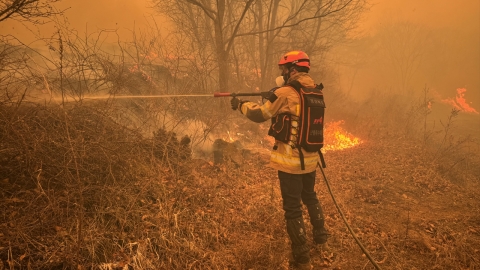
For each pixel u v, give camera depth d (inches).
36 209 110.9
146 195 139.2
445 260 129.1
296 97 118.6
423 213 173.2
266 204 157.5
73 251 101.6
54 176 123.8
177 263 109.6
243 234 133.8
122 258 106.4
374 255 132.0
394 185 208.2
